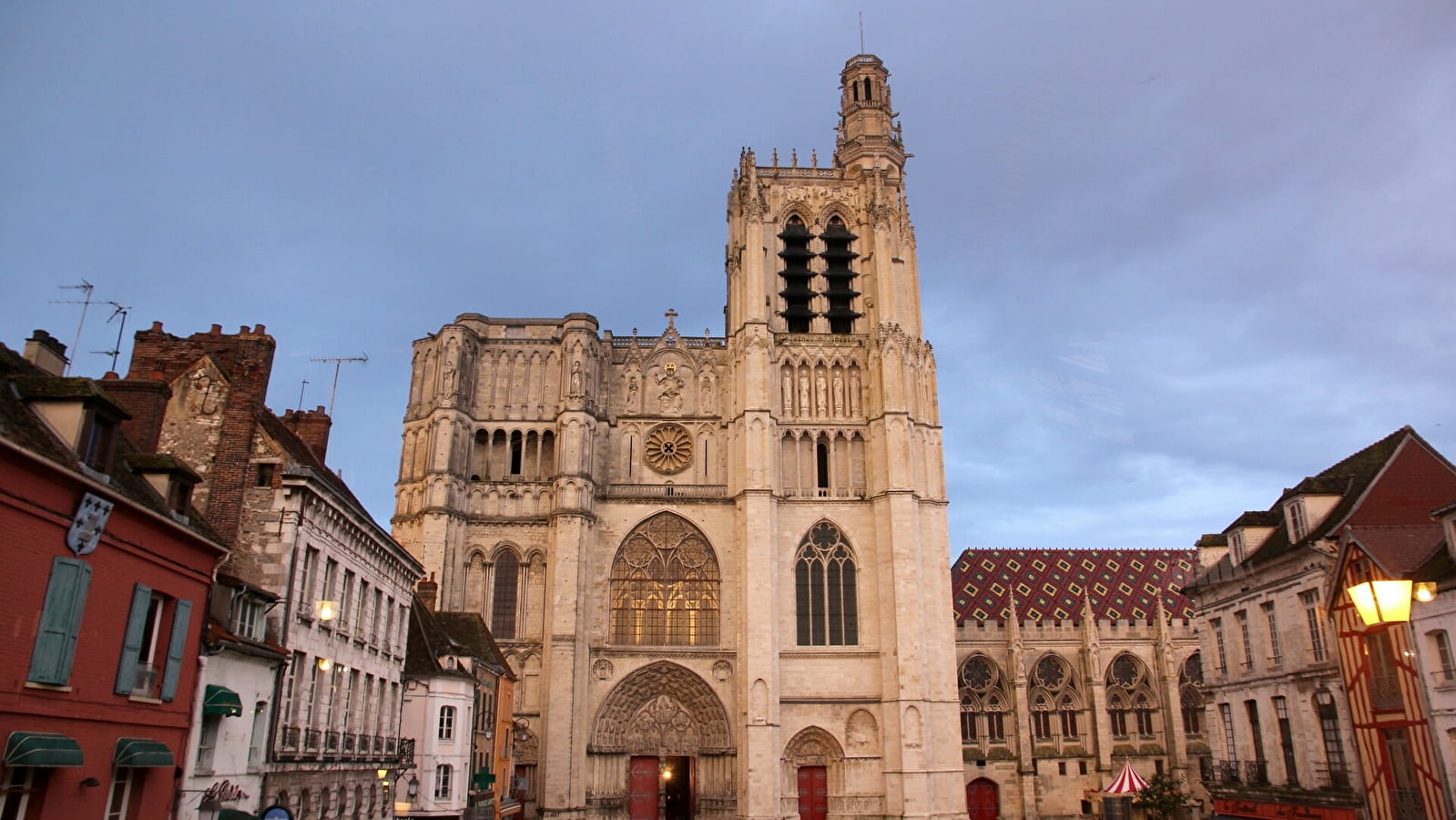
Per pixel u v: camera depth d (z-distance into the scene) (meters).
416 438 90.81
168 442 39.66
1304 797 48.12
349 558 44.34
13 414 25.50
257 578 37.28
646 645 87.75
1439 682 39.31
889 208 101.25
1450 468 49.69
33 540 23.56
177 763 30.16
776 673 85.12
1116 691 104.81
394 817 50.66
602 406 94.12
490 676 66.19
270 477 39.75
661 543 91.25
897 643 85.88
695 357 98.25
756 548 87.75
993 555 114.50
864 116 108.62
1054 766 101.38
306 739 38.94
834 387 96.12
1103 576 112.31
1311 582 48.53
